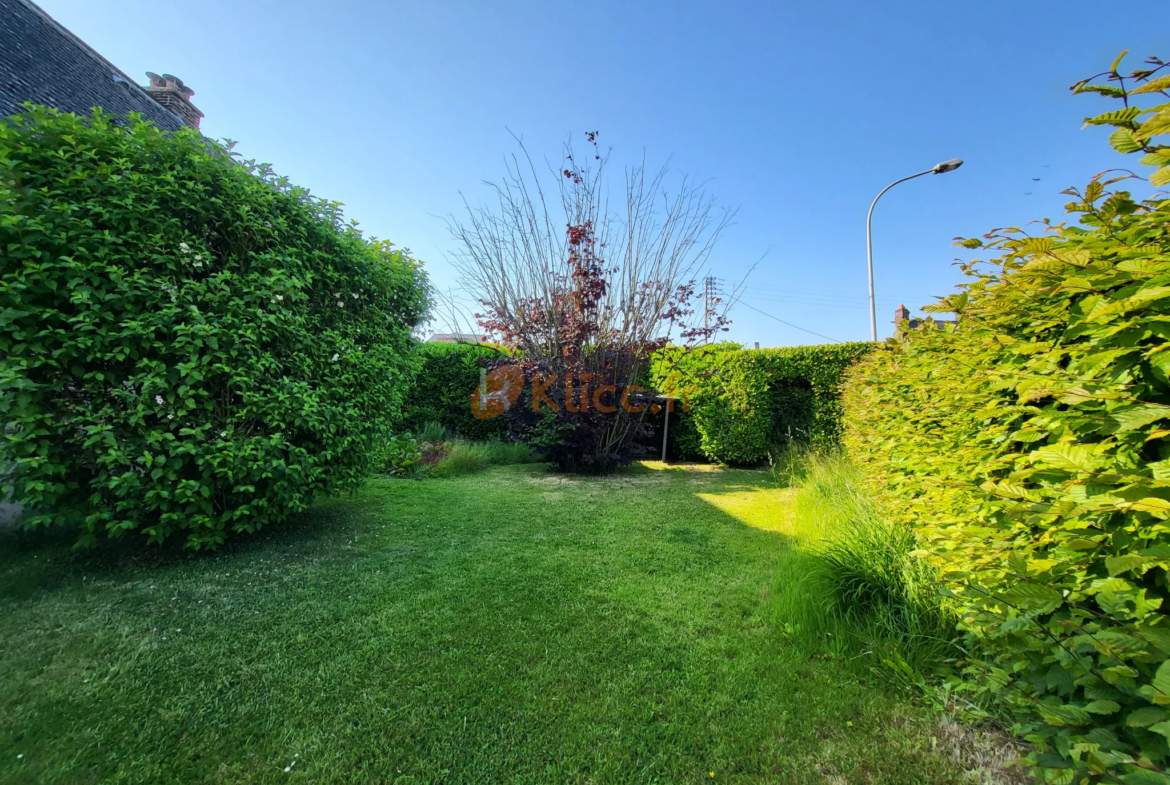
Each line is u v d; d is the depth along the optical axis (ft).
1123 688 3.21
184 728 5.54
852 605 7.63
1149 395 3.56
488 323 23.39
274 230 11.00
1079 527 3.60
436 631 7.69
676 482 20.33
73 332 8.54
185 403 9.34
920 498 7.00
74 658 6.76
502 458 25.40
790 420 24.73
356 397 12.78
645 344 22.40
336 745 5.34
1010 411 4.90
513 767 5.11
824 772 5.03
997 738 5.35
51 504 8.74
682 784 4.91
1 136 8.54
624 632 7.72
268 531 12.34
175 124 24.95
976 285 6.13
